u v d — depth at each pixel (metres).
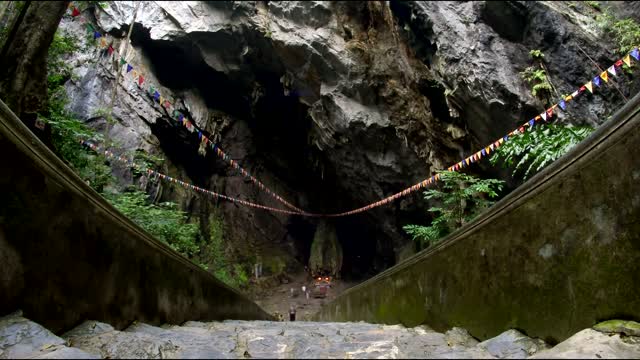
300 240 27.78
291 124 23.62
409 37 15.62
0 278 1.97
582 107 10.77
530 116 11.78
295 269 26.11
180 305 4.31
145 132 18.89
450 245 3.25
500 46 12.65
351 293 7.71
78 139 8.41
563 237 2.10
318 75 17.31
